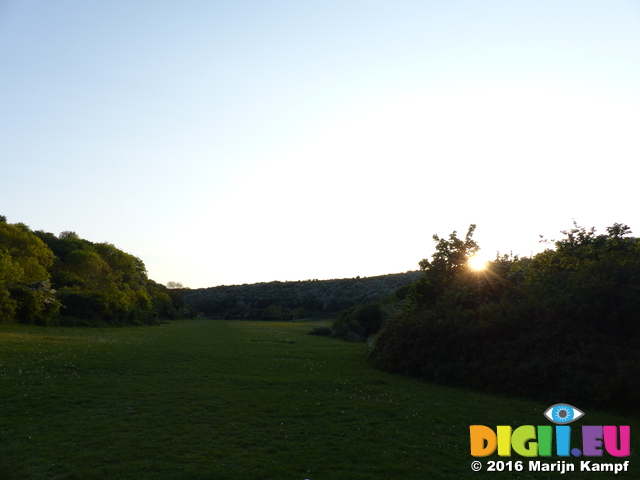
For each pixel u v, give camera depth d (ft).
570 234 78.18
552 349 51.03
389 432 34.35
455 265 91.50
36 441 30.12
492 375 53.57
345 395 47.65
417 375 64.44
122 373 54.80
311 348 99.45
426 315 70.33
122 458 27.58
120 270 260.21
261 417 37.45
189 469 26.08
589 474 27.48
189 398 43.14
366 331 147.13
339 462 27.89
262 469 26.37
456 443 32.50
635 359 43.98
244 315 371.56
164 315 306.55
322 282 484.33
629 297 48.06
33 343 75.46
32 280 156.87
